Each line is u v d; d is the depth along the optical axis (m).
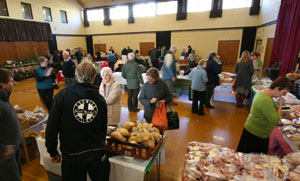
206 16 11.40
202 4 11.30
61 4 12.72
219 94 4.79
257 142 1.78
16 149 1.43
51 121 1.11
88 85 1.16
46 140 1.14
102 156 1.24
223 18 11.05
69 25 13.62
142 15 13.02
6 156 1.31
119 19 13.80
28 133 2.99
